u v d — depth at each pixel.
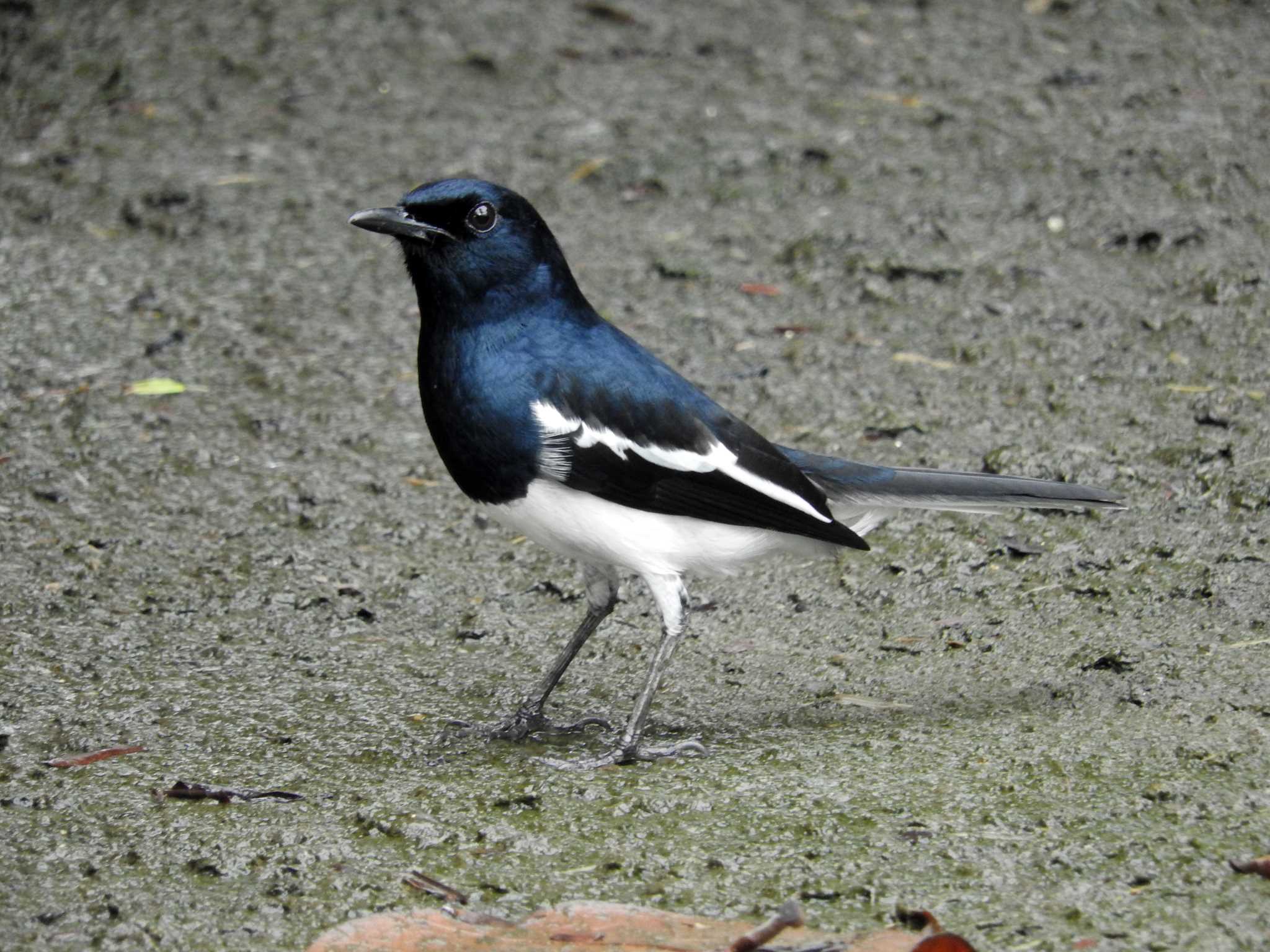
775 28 20.27
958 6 20.66
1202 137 16.70
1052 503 9.24
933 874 7.04
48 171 17.14
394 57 19.61
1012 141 17.06
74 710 9.06
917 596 10.34
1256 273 14.19
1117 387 12.75
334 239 15.84
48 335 13.96
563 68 19.41
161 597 10.48
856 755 8.23
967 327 13.89
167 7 20.58
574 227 15.99
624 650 9.91
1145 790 7.56
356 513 11.59
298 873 7.30
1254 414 12.07
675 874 7.18
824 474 9.23
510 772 8.30
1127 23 19.89
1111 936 6.51
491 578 10.84
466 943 6.66
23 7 20.36
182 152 17.58
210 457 12.25
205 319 14.34
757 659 9.68
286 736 8.79
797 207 16.16
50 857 7.49
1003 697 8.84
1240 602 9.69
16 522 11.35
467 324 8.47
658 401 8.51
